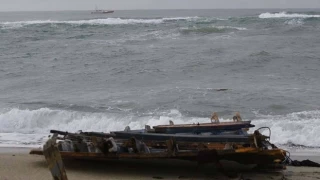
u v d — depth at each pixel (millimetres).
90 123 15203
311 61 27516
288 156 10914
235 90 20156
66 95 20188
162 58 29578
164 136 10500
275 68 25828
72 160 10633
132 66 27344
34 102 18500
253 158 9477
